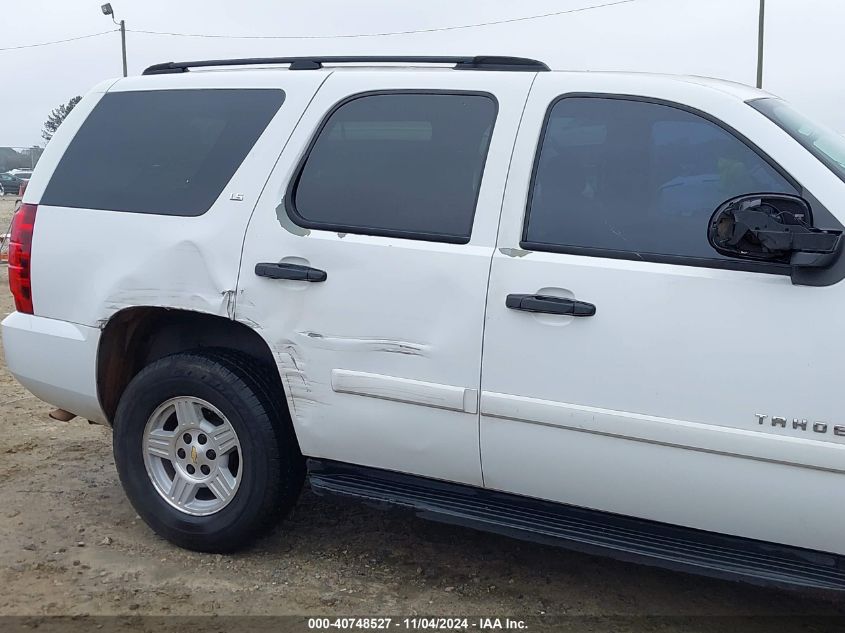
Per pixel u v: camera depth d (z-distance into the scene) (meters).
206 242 3.68
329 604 3.51
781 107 3.36
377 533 4.21
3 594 3.51
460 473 3.40
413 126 3.52
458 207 3.36
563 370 3.10
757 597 3.69
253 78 3.88
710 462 2.94
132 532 4.12
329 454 3.62
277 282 3.55
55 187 4.09
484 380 3.23
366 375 3.42
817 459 2.78
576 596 3.64
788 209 2.78
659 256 3.04
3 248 14.61
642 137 3.18
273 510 3.75
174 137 3.93
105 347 3.95
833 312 2.76
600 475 3.12
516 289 3.17
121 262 3.83
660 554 3.12
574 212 3.20
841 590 2.91
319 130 3.66
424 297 3.31
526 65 3.49
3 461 5.06
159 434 3.92
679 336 2.94
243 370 3.71
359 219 3.51
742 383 2.87
